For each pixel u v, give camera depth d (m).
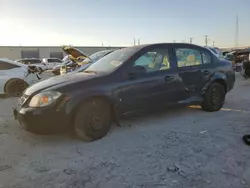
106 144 4.03
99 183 2.91
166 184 2.86
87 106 4.06
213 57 5.86
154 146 3.92
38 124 3.85
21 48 51.28
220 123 5.02
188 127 4.80
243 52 17.45
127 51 4.93
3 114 6.11
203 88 5.56
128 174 3.10
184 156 3.55
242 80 12.65
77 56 14.98
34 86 4.32
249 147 3.83
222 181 2.90
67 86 3.98
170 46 5.19
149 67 4.83
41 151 3.81
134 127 4.84
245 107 6.41
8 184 2.92
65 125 3.95
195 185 2.83
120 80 4.39
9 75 8.95
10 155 3.69
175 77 5.04
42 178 3.04
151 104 4.76
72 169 3.25
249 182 2.88
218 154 3.60
